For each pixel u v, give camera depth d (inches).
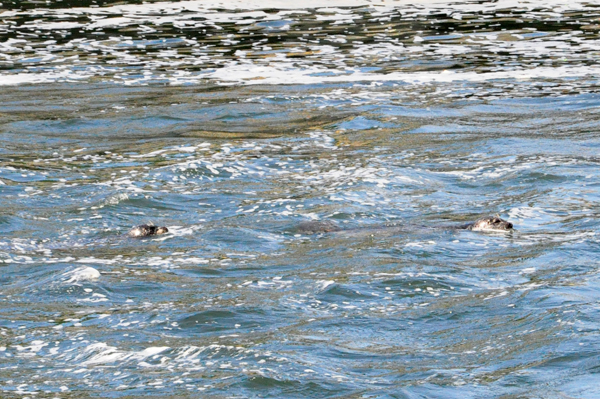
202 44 2496.3
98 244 1106.1
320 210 1232.2
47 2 3026.6
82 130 1753.2
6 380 712.4
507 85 2071.9
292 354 746.2
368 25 2679.6
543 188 1315.2
